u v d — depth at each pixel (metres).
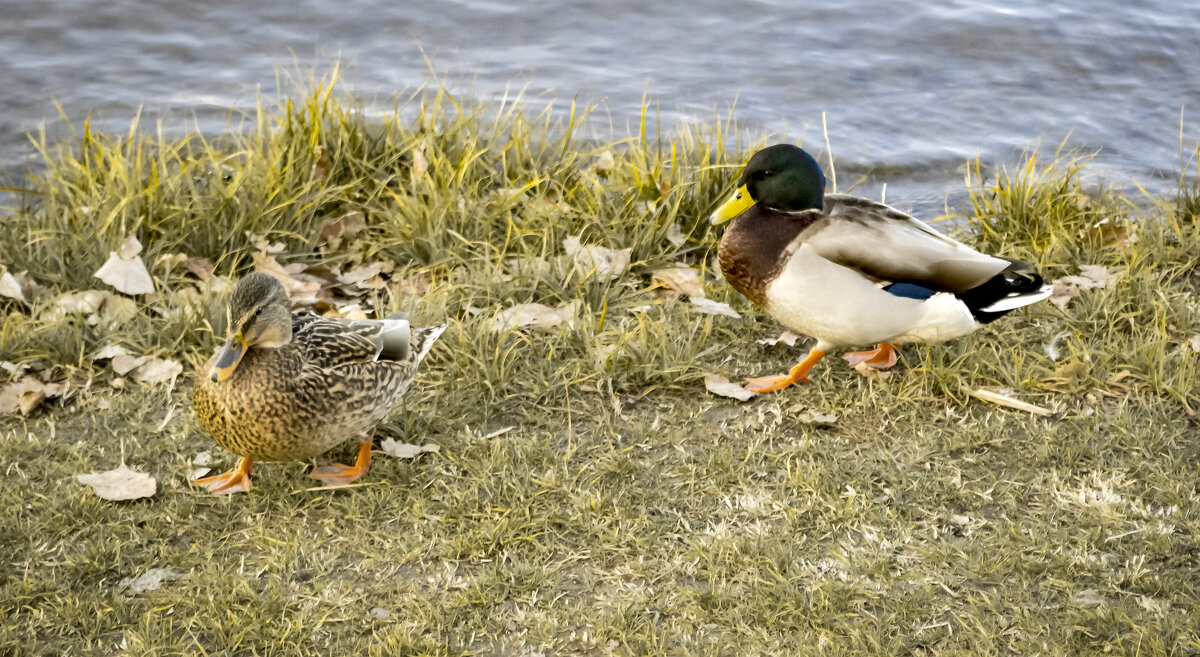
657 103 15.02
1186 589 6.51
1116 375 8.64
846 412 8.45
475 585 6.49
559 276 9.97
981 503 7.37
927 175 13.62
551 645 6.18
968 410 8.41
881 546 6.93
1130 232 10.84
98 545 6.77
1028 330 9.47
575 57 16.27
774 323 9.70
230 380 6.95
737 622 6.30
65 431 8.03
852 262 7.97
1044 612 6.37
